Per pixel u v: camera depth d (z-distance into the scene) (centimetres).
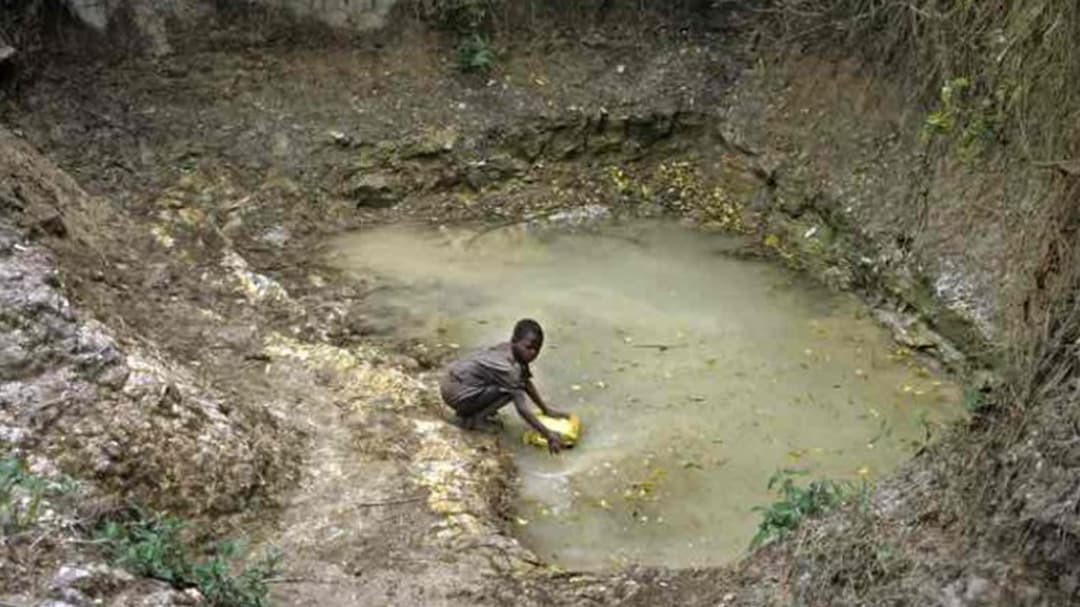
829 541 595
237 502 675
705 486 780
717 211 1113
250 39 1126
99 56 1091
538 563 677
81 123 1051
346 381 818
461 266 1020
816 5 1085
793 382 881
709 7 1206
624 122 1154
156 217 976
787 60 1120
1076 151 782
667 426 834
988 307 859
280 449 729
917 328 918
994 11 882
